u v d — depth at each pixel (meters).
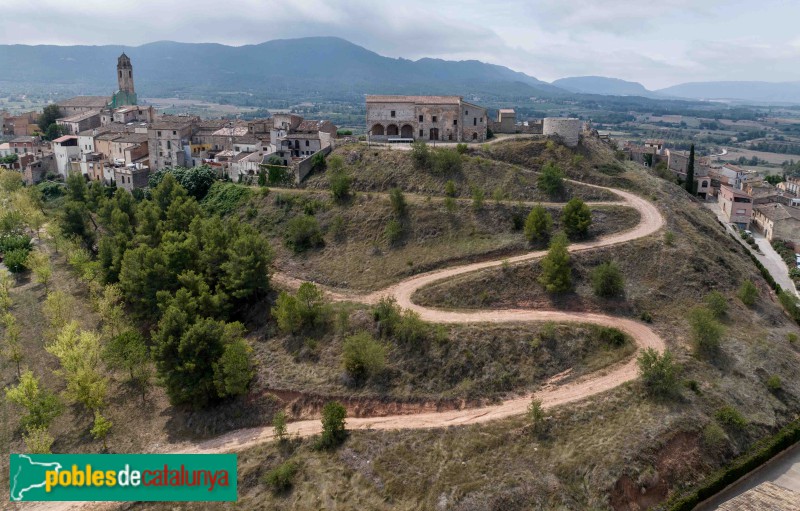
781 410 65.81
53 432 70.56
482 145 123.69
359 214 105.81
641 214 101.25
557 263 81.19
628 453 55.88
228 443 66.25
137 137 157.12
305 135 138.12
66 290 105.81
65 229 119.44
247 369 73.38
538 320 76.56
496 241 94.56
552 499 52.56
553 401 64.38
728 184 164.50
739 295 85.00
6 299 94.81
